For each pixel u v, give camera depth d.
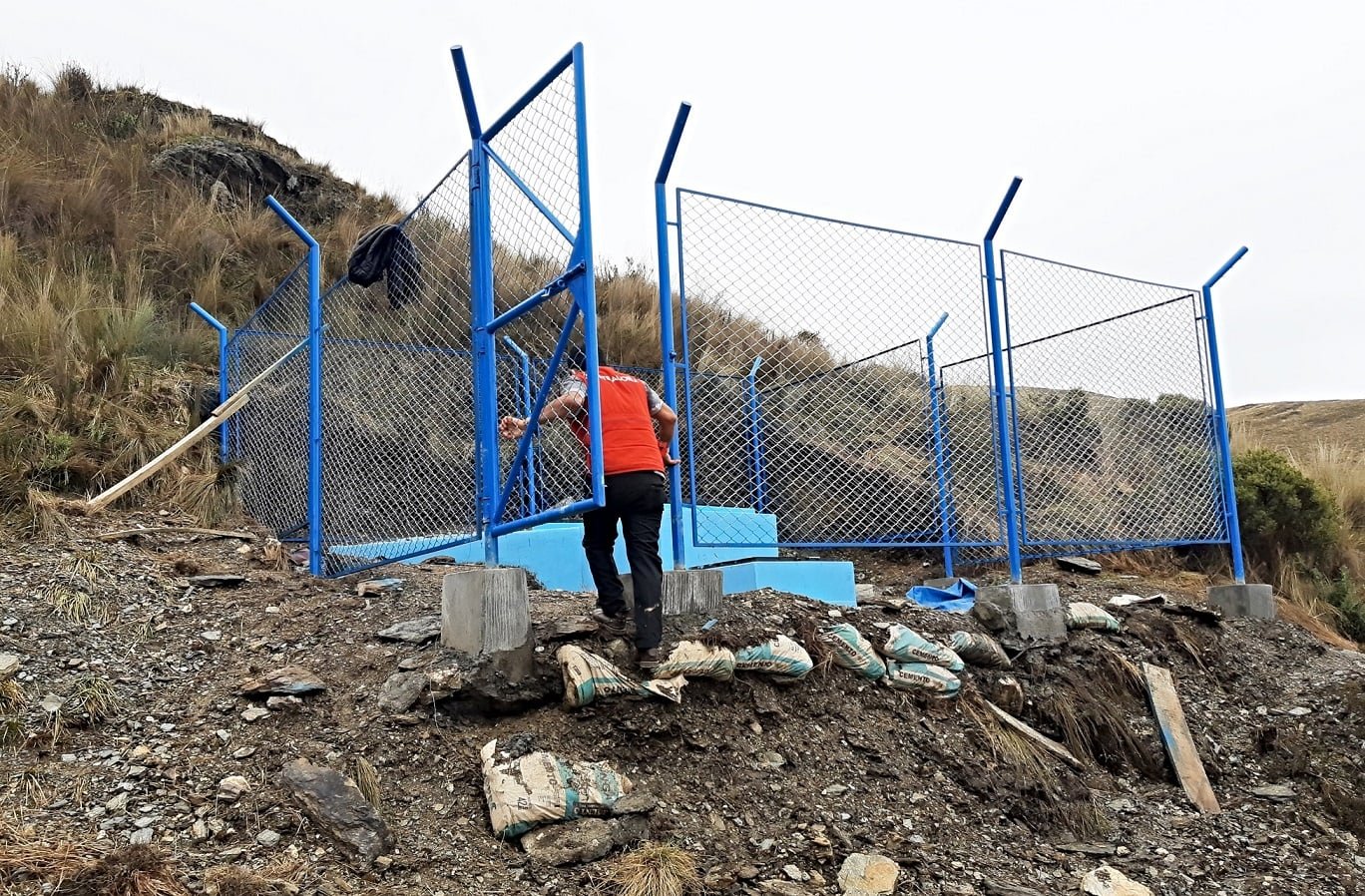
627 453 4.30
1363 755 5.44
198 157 12.57
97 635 4.61
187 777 3.64
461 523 5.43
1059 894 3.96
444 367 5.73
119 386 7.60
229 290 10.34
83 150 11.78
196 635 4.82
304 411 6.87
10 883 2.91
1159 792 5.18
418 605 5.11
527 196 4.50
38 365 7.32
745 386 8.66
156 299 9.66
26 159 10.40
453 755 3.89
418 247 5.75
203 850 3.28
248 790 3.59
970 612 6.16
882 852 3.94
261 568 6.09
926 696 5.06
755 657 4.59
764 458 8.75
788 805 4.09
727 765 4.20
